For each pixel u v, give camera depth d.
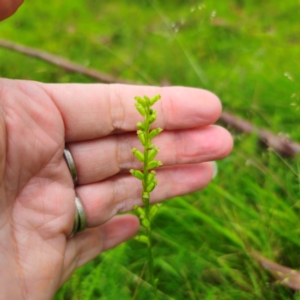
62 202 0.17
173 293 0.20
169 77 0.30
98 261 0.21
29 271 0.16
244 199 0.22
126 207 0.20
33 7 0.36
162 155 0.19
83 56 0.33
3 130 0.15
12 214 0.16
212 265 0.20
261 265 0.20
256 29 0.31
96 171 0.19
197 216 0.22
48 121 0.17
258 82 0.27
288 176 0.23
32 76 0.31
